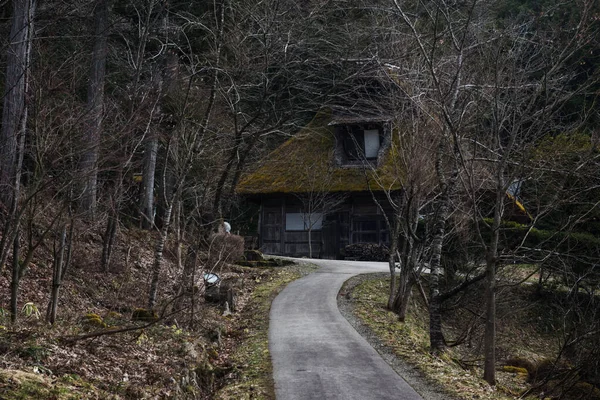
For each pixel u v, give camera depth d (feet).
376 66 65.98
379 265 101.86
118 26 81.25
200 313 56.44
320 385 37.19
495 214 46.47
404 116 63.26
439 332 51.93
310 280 82.17
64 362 30.91
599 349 54.49
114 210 55.31
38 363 29.19
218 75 69.87
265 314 61.98
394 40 62.90
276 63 67.00
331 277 84.69
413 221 66.90
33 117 37.45
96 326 42.24
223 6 64.80
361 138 122.31
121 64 79.87
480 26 56.70
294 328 55.21
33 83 38.63
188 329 50.85
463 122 53.52
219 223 72.90
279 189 122.21
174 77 68.18
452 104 50.65
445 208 53.06
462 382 39.75
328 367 41.52
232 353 47.70
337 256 123.34
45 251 56.39
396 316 66.28
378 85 77.97
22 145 36.99
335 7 70.85
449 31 49.32
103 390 28.91
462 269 77.36
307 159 126.11
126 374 32.71
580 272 74.69
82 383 28.53
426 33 59.57
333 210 124.47
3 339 30.78
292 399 34.37
